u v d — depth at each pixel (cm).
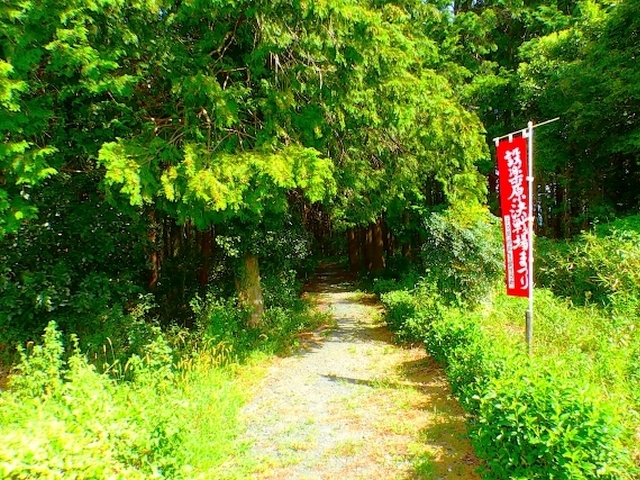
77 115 613
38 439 244
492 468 321
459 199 905
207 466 375
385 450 415
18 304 645
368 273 1862
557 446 273
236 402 530
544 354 541
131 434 295
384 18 692
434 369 637
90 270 780
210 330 717
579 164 1353
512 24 1510
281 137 616
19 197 488
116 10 498
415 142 860
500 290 875
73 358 417
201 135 547
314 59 588
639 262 788
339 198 1061
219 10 529
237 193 505
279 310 946
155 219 986
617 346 548
